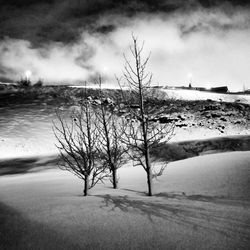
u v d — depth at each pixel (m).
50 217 4.72
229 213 4.56
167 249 3.34
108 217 4.59
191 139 34.25
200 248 3.34
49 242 3.67
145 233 3.85
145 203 5.50
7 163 23.34
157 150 23.17
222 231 3.81
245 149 24.84
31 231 4.09
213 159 10.41
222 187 6.44
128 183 9.00
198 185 6.95
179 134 36.50
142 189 7.63
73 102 47.38
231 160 9.40
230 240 3.52
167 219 4.40
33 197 6.87
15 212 5.22
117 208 5.14
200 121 42.28
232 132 39.38
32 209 5.35
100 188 8.35
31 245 3.61
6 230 4.18
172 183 7.69
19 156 27.39
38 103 48.53
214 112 45.38
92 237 3.77
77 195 7.00
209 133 38.00
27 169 19.69
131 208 5.12
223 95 64.06
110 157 8.46
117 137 8.43
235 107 48.44
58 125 37.50
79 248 3.46
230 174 7.45
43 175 14.35
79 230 4.04
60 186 9.04
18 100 50.94
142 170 11.96
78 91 53.38
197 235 3.72
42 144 31.77
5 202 6.38
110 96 47.25
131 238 3.70
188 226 4.05
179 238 3.64
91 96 48.94
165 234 3.79
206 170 8.48
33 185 9.74
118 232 3.91
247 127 41.09
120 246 3.47
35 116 41.97
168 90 59.56
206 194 6.02
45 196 6.93
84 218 4.58
